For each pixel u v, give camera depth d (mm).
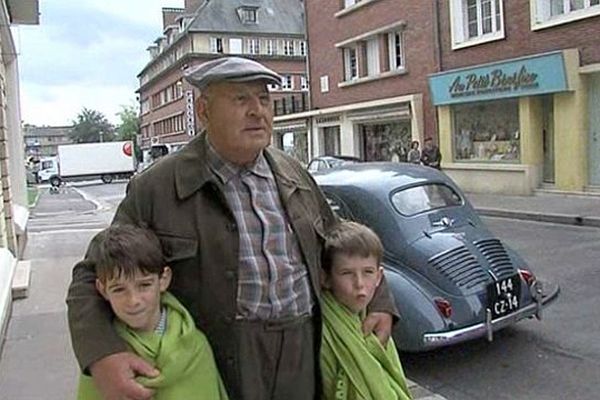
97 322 1758
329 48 25391
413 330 4711
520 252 9188
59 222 16031
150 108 74500
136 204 1956
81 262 1892
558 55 14555
